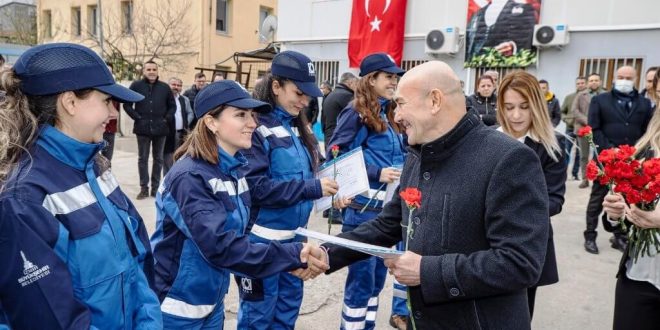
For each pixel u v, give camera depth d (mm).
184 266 1929
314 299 3842
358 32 10984
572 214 6438
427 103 1591
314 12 11961
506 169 1485
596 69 8922
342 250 1995
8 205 1185
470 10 9766
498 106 2557
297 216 2566
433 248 1604
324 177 2834
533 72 9438
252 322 2508
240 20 20109
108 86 1370
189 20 18672
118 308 1432
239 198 2076
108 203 1455
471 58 9867
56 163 1326
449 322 1614
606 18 8703
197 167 1913
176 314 1939
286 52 2551
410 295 1663
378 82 3051
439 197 1601
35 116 1316
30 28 21391
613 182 1935
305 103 2613
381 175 3010
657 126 2158
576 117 7922
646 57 8453
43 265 1204
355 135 3084
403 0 10375
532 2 9172
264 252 1876
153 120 6707
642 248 2006
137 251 1558
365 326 3197
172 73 18547
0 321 1232
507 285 1444
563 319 3592
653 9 8305
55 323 1215
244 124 1992
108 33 18906
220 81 2014
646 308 2111
